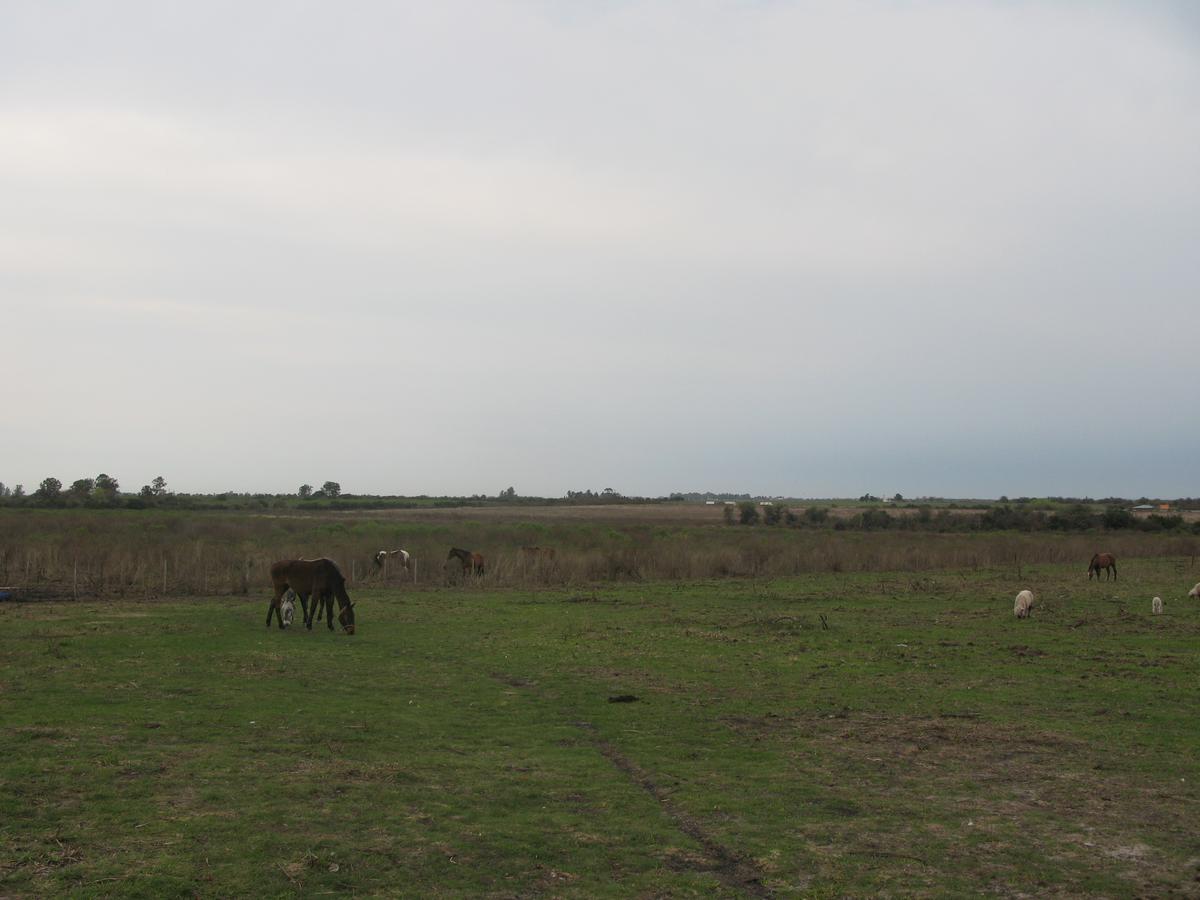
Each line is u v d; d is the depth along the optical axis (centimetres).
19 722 1220
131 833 830
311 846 813
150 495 9038
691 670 1780
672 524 8956
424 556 4047
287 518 7619
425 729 1279
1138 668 1798
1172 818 940
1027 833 893
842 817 937
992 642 2139
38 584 3259
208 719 1285
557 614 2675
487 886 747
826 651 2011
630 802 970
